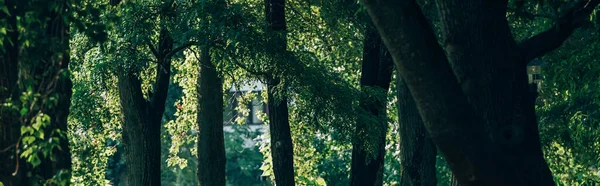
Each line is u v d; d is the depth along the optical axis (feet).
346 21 72.18
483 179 34.55
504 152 36.17
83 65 69.46
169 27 61.93
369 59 70.33
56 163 37.01
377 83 70.79
